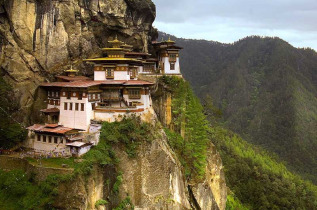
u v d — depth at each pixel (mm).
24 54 58719
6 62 56719
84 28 67875
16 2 57281
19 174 46188
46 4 60656
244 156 137875
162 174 55812
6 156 48438
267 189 114188
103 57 71250
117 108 56281
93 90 57500
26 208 41906
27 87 59094
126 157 52531
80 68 67312
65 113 57469
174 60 80750
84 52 68062
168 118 71938
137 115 59094
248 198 110625
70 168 45188
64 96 57625
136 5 74625
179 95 71688
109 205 48094
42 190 43000
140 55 76625
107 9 69188
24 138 56250
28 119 59000
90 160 47312
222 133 149125
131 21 75812
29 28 58844
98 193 47281
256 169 123812
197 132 68375
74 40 65750
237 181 116125
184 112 69625
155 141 56188
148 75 74250
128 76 64938
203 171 68688
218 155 81562
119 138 53094
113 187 49344
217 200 79188
